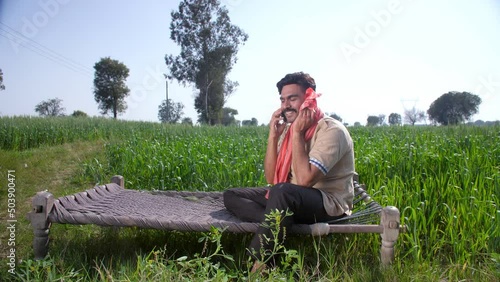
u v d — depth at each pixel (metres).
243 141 9.06
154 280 2.00
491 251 2.73
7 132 11.10
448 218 3.21
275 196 2.52
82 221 2.69
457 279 2.44
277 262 2.55
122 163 6.52
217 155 6.81
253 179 5.16
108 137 13.68
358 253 2.87
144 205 3.26
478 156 4.78
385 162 4.82
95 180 6.25
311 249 2.94
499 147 5.78
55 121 14.79
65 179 6.44
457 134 8.41
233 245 3.06
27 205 4.55
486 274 2.44
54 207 2.78
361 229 2.50
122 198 3.53
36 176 6.31
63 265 2.58
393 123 15.84
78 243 3.06
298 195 2.54
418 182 3.93
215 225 2.59
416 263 2.58
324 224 2.51
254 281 2.07
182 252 2.99
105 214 2.80
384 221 2.47
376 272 2.42
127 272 2.31
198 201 3.56
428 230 3.22
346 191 2.76
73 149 9.90
